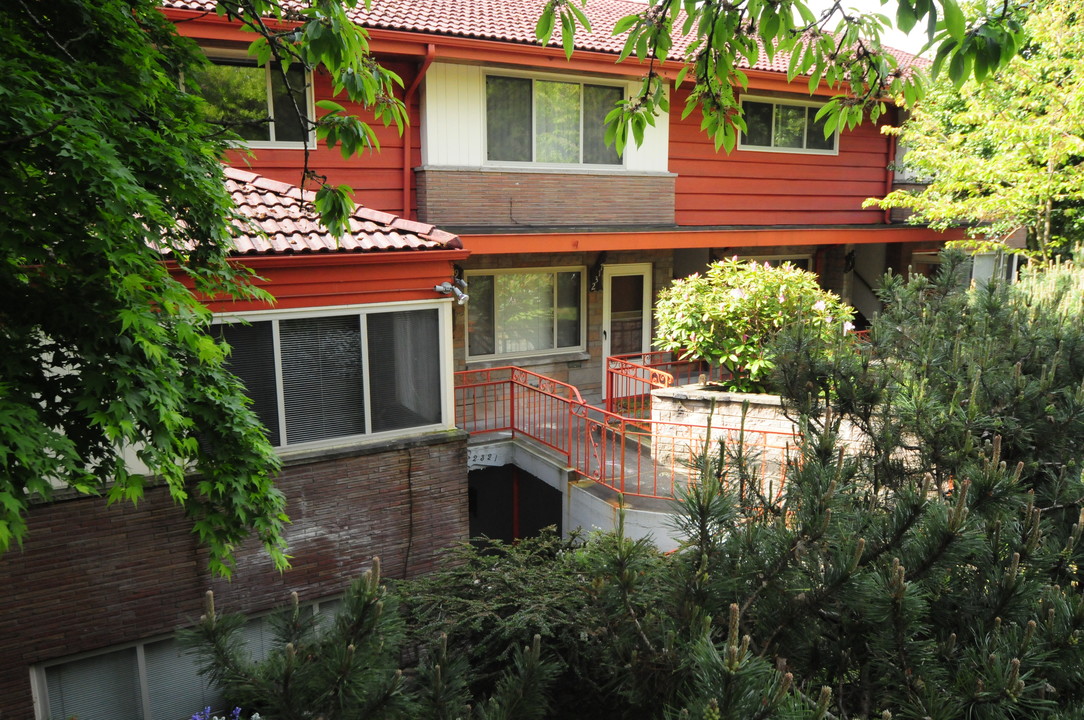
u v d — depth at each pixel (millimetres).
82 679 6609
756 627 3111
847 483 3771
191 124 4449
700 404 8859
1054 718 2539
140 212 3729
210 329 6621
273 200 7672
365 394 7512
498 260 12070
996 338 5836
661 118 12492
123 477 3756
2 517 3115
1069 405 4520
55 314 3727
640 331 13828
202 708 7117
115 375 3676
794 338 5008
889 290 6867
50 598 6266
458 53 10328
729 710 2146
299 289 7012
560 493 9742
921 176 14828
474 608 5445
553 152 11875
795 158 14352
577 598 5090
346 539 7531
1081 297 7590
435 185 10805
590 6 14656
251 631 7207
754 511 3756
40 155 3443
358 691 2613
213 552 4723
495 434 10641
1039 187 12477
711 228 12719
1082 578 3439
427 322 7754
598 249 11672
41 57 3598
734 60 4582
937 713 2570
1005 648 2693
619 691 3211
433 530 7969
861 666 3148
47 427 3572
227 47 9438
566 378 12953
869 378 4730
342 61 4102
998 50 3045
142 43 4160
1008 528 3203
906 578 2943
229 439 4727
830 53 4285
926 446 4270
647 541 3887
